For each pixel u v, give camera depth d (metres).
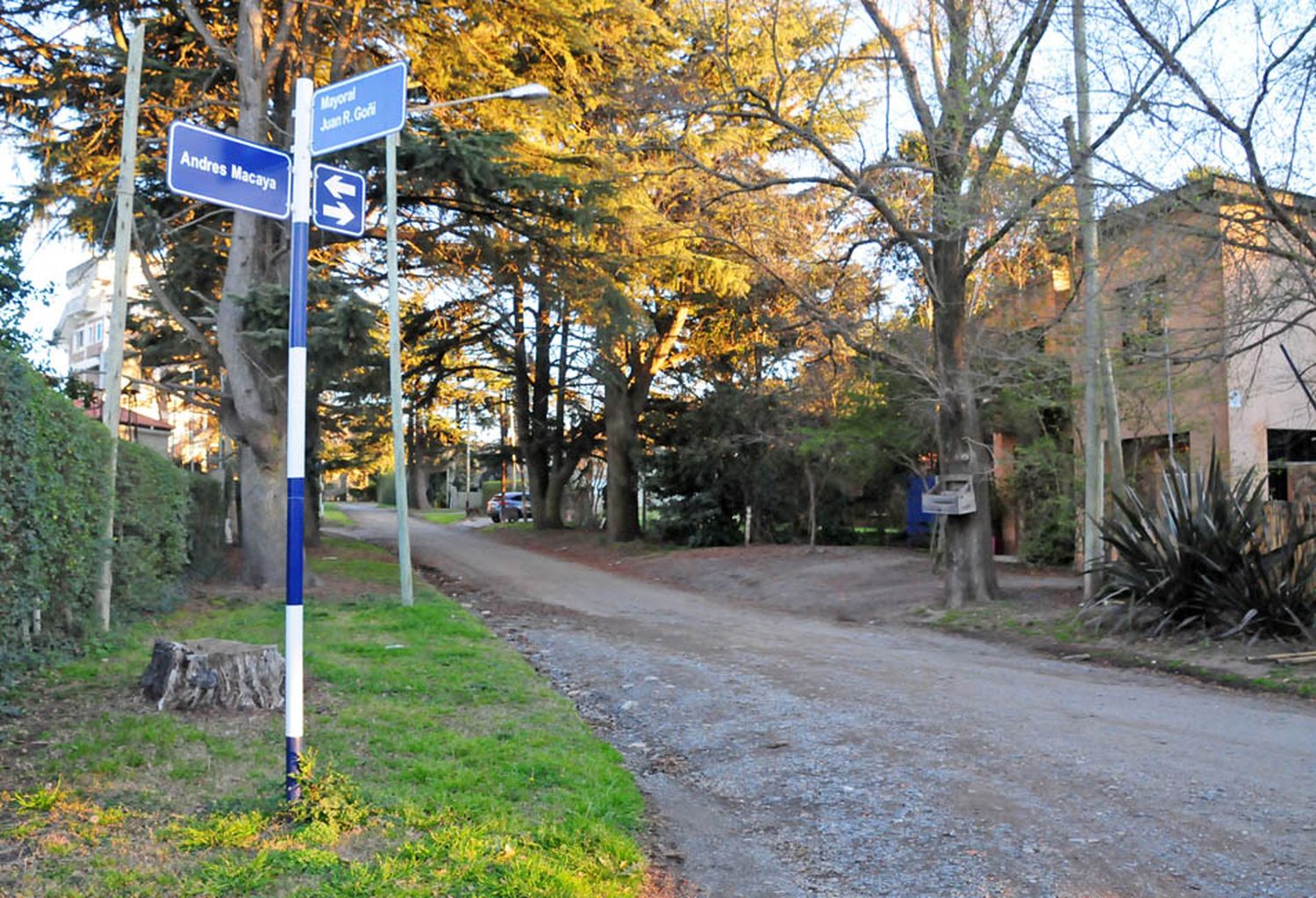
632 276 20.84
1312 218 12.24
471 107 18.42
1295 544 11.45
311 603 15.47
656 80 16.86
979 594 15.98
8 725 6.94
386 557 28.30
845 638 13.90
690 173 19.86
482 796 5.86
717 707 9.20
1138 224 11.71
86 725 6.97
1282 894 4.84
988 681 10.29
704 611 17.66
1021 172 13.02
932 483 22.97
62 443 9.40
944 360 16.12
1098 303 13.22
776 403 26.78
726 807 6.50
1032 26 13.34
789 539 29.98
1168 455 19.58
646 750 7.95
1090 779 6.69
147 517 12.87
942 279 16.03
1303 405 18.81
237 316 16.50
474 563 27.69
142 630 11.80
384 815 5.35
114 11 16.92
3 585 8.23
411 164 16.88
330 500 95.00
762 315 25.64
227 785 5.75
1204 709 8.87
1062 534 21.34
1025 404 19.09
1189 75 10.90
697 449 29.61
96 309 39.97
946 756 7.33
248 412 16.61
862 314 20.80
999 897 4.89
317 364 15.33
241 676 7.74
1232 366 16.20
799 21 17.80
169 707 7.54
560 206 18.20
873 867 5.35
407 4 17.42
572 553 31.61
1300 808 6.04
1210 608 11.84
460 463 76.12
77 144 16.91
